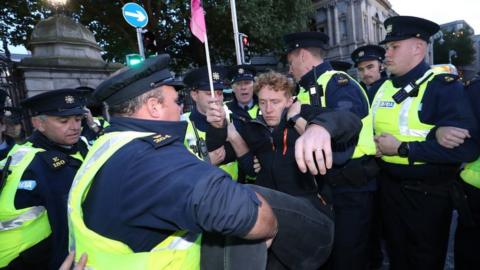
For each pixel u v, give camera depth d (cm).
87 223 89
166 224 83
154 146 87
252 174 194
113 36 1364
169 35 1258
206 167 84
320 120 105
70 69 678
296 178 150
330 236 124
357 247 201
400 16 200
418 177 194
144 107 102
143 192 81
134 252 87
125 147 90
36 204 173
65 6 811
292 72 224
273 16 1245
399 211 207
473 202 188
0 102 219
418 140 193
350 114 115
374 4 3039
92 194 90
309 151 95
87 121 344
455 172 196
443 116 182
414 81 199
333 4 2864
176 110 110
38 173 176
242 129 187
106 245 86
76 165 198
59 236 180
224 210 76
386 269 291
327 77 195
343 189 198
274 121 158
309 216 117
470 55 4400
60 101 195
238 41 808
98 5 1212
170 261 91
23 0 1146
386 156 205
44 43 676
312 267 118
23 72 625
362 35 2736
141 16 555
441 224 194
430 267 197
